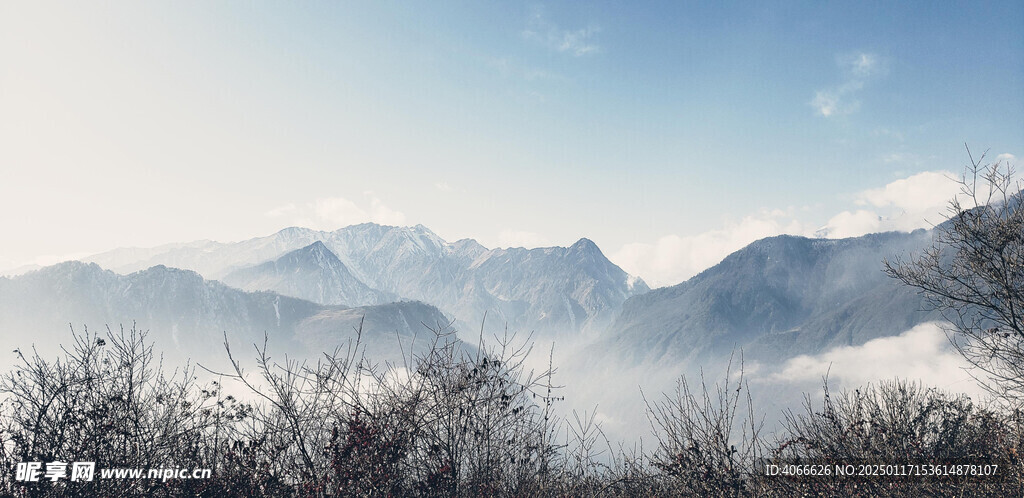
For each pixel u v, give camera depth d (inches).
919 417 424.5
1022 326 408.2
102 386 331.0
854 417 412.8
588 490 342.0
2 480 299.7
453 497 309.9
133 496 318.7
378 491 295.3
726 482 327.0
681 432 348.5
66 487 306.3
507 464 334.0
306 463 302.8
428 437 329.4
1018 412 389.1
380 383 316.2
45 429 319.6
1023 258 408.5
